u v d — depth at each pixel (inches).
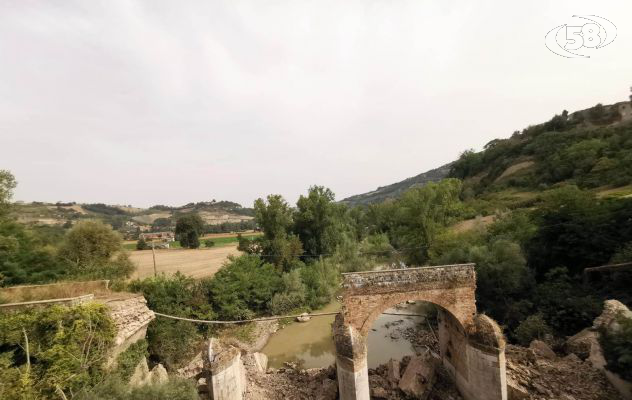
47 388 481.7
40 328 530.3
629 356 524.4
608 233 997.8
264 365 917.2
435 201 2005.4
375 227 2955.2
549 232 1108.5
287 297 1504.7
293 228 2126.0
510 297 1008.9
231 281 1412.4
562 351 757.3
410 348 1017.5
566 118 3924.7
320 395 698.8
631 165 1756.9
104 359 578.9
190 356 1014.4
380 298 654.5
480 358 613.6
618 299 837.8
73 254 1122.0
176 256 2485.2
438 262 1359.5
